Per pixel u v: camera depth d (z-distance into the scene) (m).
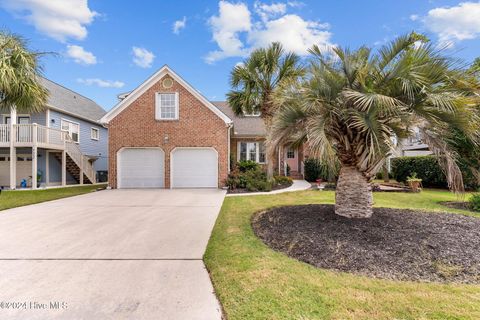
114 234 4.95
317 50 4.86
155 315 2.40
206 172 12.70
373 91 4.27
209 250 4.02
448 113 3.91
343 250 3.68
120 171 12.56
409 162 12.20
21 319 2.35
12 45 9.20
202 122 12.62
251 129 17.83
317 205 6.67
